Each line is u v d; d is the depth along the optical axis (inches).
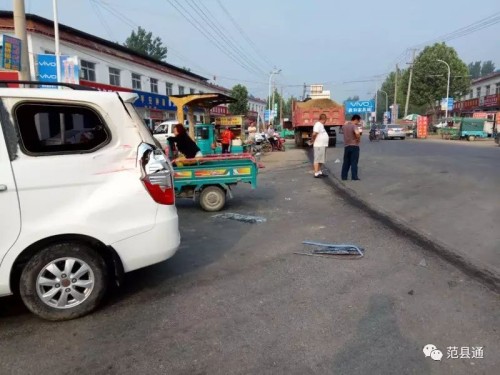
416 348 118.2
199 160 307.0
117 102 144.9
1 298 159.0
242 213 298.7
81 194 138.0
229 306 147.3
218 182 304.2
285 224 263.0
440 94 1988.2
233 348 120.2
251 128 974.4
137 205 145.2
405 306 143.8
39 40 729.0
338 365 111.0
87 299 141.3
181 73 1480.1
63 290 138.1
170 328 132.7
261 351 118.2
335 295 154.1
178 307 147.6
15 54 326.0
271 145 956.0
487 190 346.9
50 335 130.1
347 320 134.9
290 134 1617.9
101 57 954.1
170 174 154.2
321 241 223.0
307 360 113.5
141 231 146.2
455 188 361.1
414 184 390.3
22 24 335.6
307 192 382.0
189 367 111.6
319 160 476.1
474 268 177.5
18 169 130.3
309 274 175.5
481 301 146.3
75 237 138.7
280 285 164.7
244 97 2335.1
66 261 137.6
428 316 136.4
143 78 1174.3
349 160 430.9
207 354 117.4
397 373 107.2
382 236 228.2
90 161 139.2
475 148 877.2
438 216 267.7
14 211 129.6
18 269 135.9
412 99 2100.1
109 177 142.2
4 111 131.6
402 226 247.3
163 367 111.8
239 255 203.5
